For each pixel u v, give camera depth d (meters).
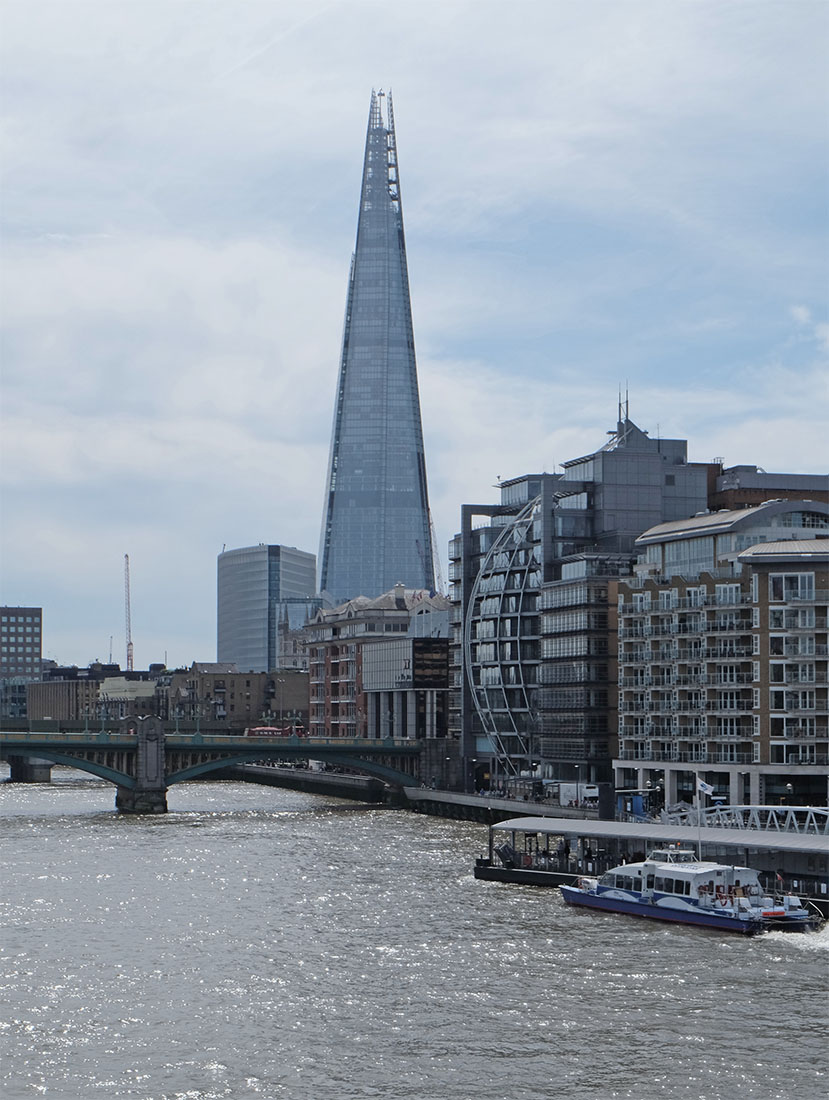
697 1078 81.50
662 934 121.25
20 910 131.12
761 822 174.12
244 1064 84.38
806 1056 85.19
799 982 102.88
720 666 191.50
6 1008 95.88
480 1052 86.25
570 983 102.50
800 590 187.00
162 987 101.56
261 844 183.50
